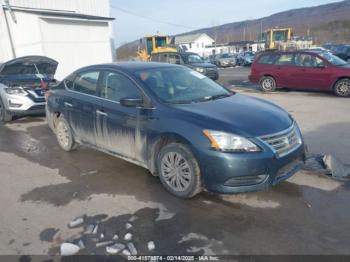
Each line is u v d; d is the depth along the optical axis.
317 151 5.06
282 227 3.05
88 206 3.60
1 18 14.51
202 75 4.95
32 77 8.78
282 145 3.41
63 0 17.56
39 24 13.27
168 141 3.80
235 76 20.70
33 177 4.53
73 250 2.79
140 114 3.94
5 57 14.98
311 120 7.14
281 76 11.84
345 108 8.40
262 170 3.23
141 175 4.42
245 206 3.47
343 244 2.77
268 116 3.63
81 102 4.86
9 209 3.60
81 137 5.08
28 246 2.90
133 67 4.50
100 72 4.71
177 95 4.09
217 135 3.28
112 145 4.47
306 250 2.71
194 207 3.49
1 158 5.44
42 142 6.33
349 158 4.73
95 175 4.50
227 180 3.26
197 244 2.85
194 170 3.46
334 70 10.48
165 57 17.53
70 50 14.66
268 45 40.91
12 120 8.61
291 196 3.64
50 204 3.69
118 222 3.24
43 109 8.21
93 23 15.51
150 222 3.22
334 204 3.44
